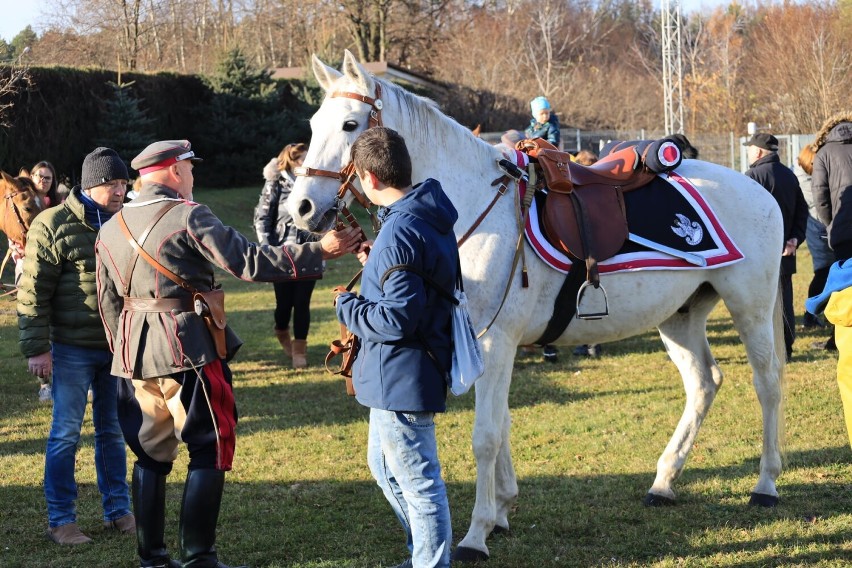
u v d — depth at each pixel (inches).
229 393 141.4
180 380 138.8
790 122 1332.4
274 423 245.9
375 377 120.1
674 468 179.5
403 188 123.3
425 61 1588.3
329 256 137.3
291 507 182.1
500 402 156.6
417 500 121.7
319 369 314.5
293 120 1064.8
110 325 148.6
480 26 1585.9
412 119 158.1
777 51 1411.2
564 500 182.5
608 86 1555.1
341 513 178.7
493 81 1396.4
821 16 1401.3
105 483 173.2
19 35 1397.6
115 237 141.5
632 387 273.4
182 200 140.9
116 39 1398.9
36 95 813.2
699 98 1422.2
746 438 218.4
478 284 154.8
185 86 1028.5
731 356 308.2
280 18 1720.0
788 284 294.2
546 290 161.9
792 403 245.3
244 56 1046.4
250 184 1031.6
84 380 165.8
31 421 254.4
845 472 191.8
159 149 142.6
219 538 166.9
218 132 1010.1
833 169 271.1
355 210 850.8
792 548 154.6
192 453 140.9
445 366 120.9
